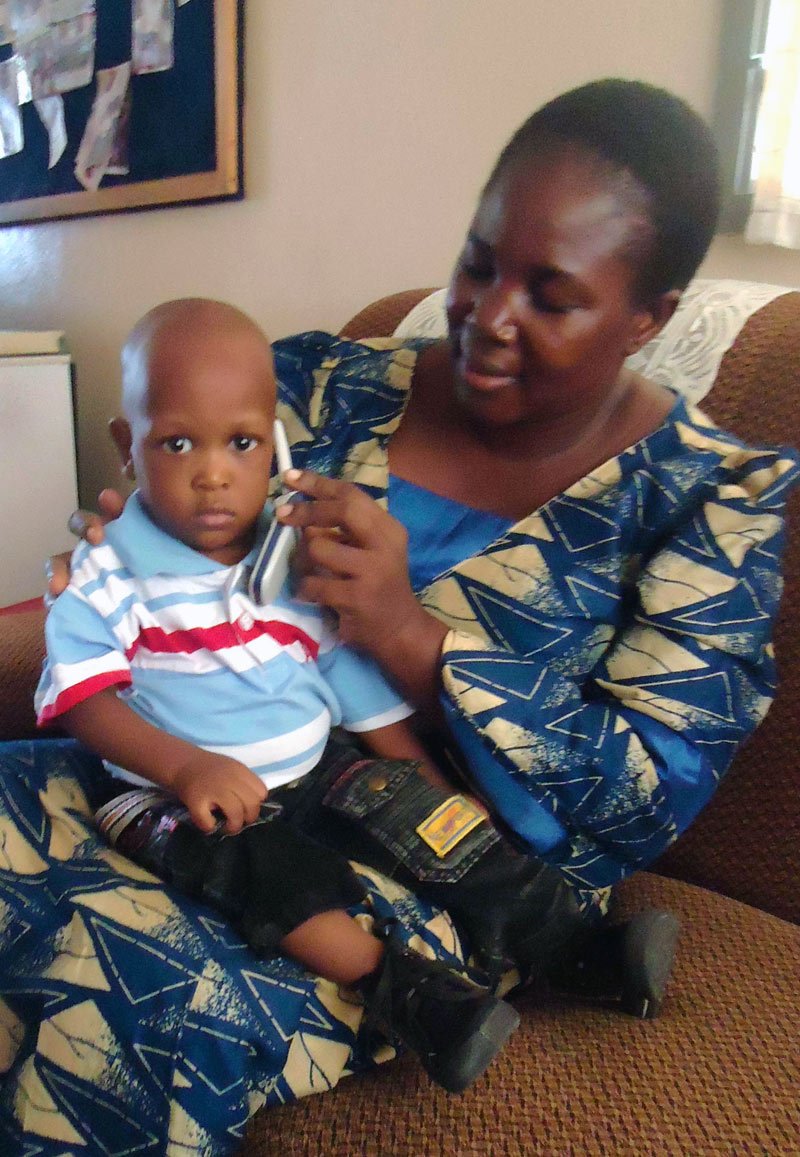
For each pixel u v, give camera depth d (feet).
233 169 5.46
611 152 2.03
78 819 2.21
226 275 5.90
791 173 3.51
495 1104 1.82
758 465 2.40
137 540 2.16
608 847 2.26
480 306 2.12
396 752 2.45
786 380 2.76
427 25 4.54
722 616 2.20
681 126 2.11
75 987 1.80
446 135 4.62
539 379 2.16
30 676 3.08
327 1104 1.89
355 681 2.37
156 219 6.18
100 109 6.13
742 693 2.24
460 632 2.23
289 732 2.23
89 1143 1.76
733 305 3.01
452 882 2.11
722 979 2.26
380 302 3.95
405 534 2.16
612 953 2.22
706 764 2.20
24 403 5.96
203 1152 1.73
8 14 6.68
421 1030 1.82
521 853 2.27
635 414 2.52
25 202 7.10
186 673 2.19
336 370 2.92
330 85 5.01
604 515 2.34
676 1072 1.91
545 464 2.49
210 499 2.07
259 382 2.09
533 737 2.12
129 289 6.56
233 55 5.22
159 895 1.96
